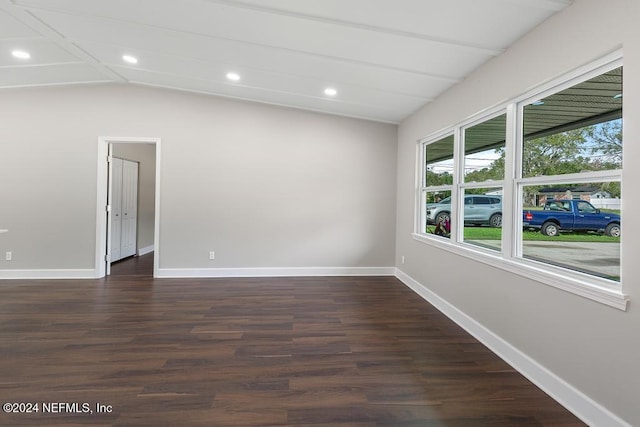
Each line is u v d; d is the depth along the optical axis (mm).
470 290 2910
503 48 2479
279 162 4906
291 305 3590
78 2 2516
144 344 2570
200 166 4773
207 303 3619
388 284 4555
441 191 3896
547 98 2215
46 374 2111
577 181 1922
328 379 2102
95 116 4613
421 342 2680
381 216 5094
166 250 4762
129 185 6215
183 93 4715
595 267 1873
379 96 3883
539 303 2096
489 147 2914
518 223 2432
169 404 1819
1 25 2908
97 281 4504
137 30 2908
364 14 2281
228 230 4848
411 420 1721
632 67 1537
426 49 2648
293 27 2580
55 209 4605
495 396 1944
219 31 2779
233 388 1985
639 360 1489
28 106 4527
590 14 1766
